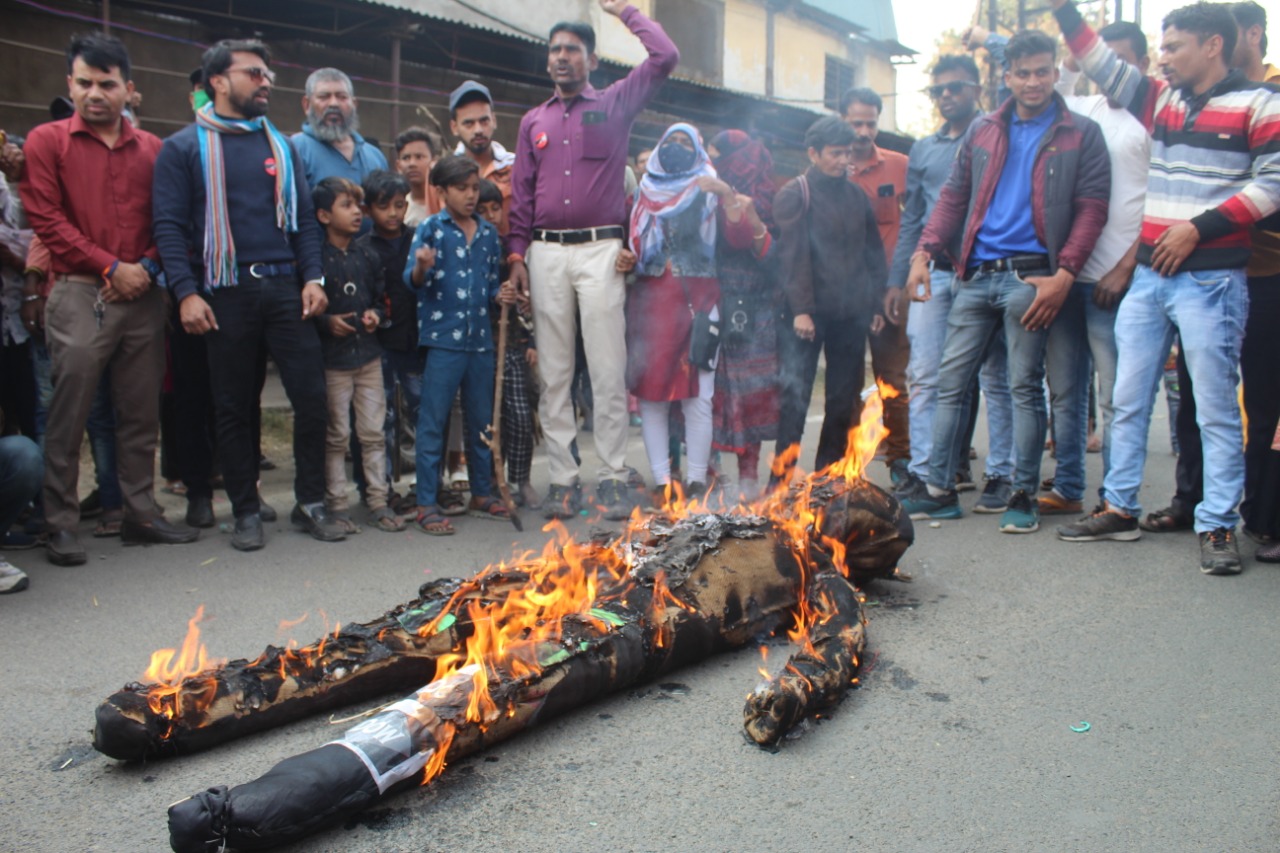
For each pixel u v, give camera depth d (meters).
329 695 2.84
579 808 2.38
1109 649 3.33
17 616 3.75
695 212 5.20
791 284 5.29
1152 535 4.74
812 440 8.02
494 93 12.57
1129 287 4.80
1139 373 4.50
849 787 2.47
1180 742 2.69
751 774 2.54
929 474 5.22
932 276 5.37
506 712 2.59
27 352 4.97
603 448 5.46
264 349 5.04
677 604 3.08
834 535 3.67
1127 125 4.82
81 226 4.43
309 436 4.89
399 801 2.40
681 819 2.33
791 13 19.03
